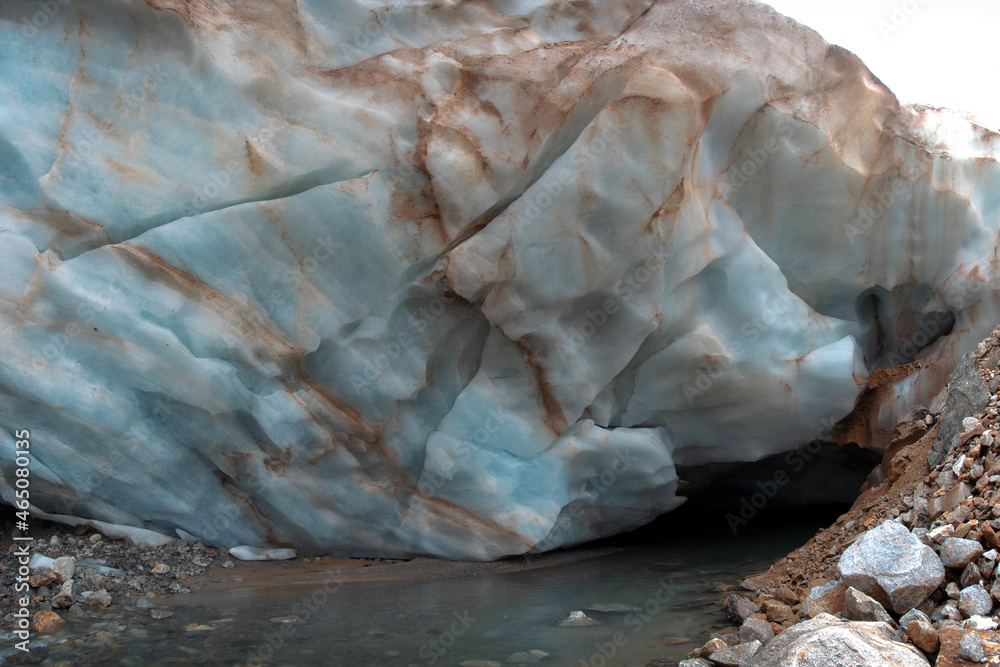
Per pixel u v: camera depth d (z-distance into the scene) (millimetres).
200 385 4070
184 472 4391
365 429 4430
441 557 4684
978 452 3312
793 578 3627
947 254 5078
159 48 4000
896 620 2736
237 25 4012
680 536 5410
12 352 3865
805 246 5020
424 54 4258
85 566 4047
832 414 5102
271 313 4156
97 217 3961
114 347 3977
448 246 4250
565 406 4574
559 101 4152
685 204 4355
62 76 4008
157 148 4016
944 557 2785
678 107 4160
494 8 4492
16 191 3967
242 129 4039
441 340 4480
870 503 4074
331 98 4117
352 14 4219
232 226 4008
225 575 4305
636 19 4453
